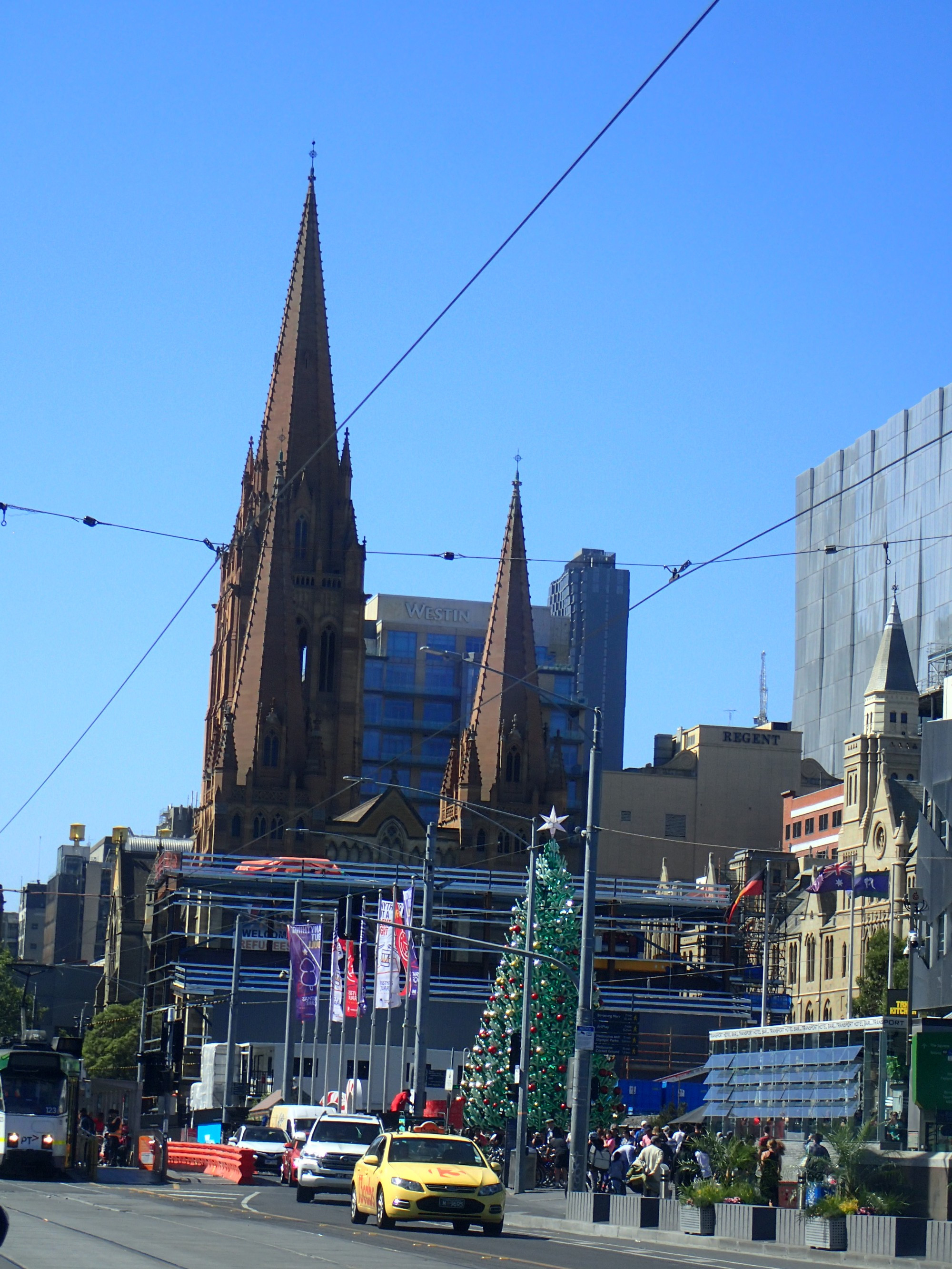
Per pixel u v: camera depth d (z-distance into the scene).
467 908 130.50
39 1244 24.39
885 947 96.31
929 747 53.72
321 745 154.88
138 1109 65.69
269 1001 107.25
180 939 145.88
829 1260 30.72
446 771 163.75
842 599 197.38
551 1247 30.88
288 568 159.38
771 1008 106.75
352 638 164.25
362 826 154.12
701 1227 35.44
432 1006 107.25
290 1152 56.91
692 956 119.94
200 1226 30.88
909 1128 40.44
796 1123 45.56
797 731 196.50
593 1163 59.66
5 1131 50.16
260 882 131.25
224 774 152.12
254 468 170.12
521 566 163.00
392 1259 24.77
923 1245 29.77
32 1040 54.31
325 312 169.50
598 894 120.31
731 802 190.62
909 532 183.38
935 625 176.12
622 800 190.12
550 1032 73.38
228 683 164.88
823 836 161.75
